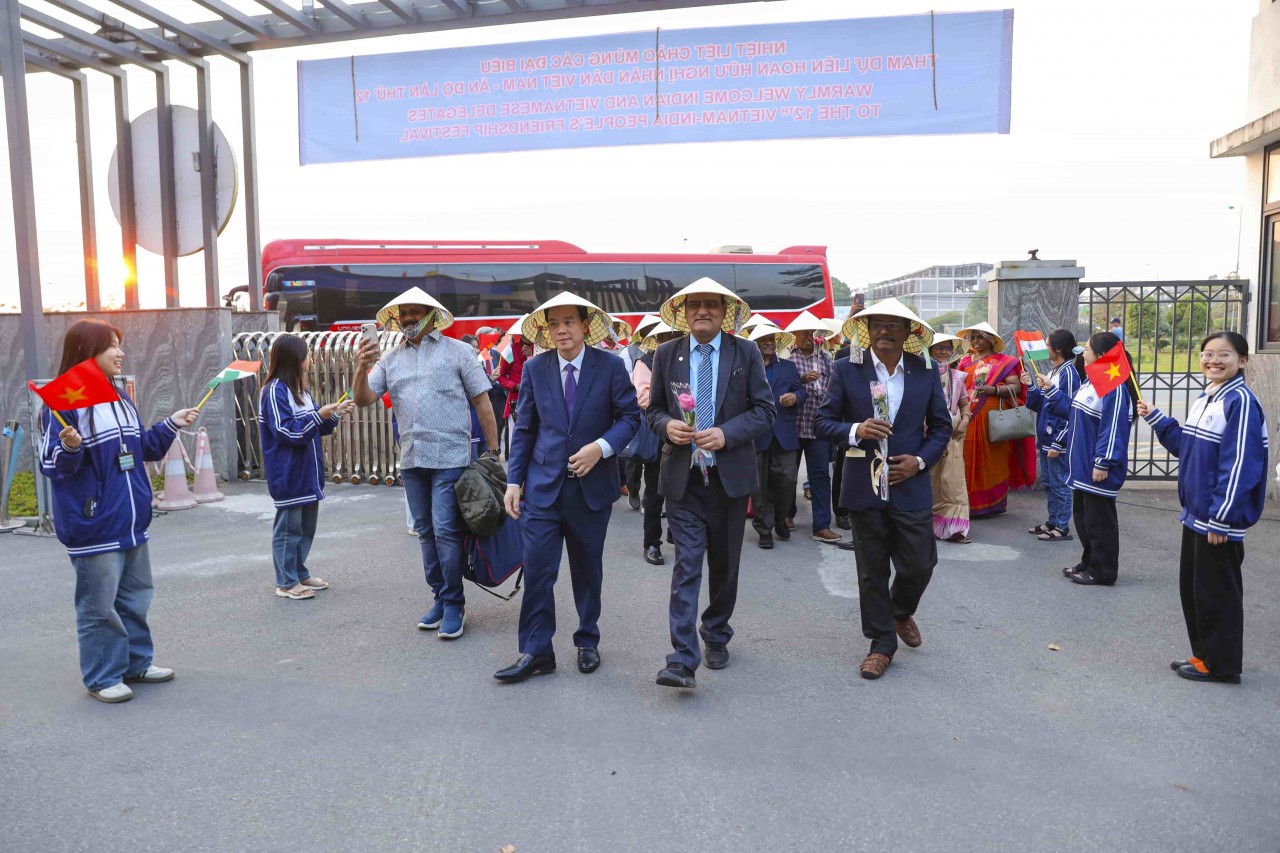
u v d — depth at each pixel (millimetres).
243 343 11078
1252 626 5391
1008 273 10531
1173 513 8852
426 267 18844
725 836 3117
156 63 10984
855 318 4734
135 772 3590
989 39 9180
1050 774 3553
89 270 11742
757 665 4777
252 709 4199
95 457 4168
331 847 3061
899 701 4281
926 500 4703
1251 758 3691
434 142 10102
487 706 4227
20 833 3146
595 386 4516
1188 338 10477
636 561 7094
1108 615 5625
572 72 9766
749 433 4418
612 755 3723
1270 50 9734
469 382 5141
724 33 9484
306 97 10289
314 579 6215
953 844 3062
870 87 9367
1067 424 7598
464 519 4934
